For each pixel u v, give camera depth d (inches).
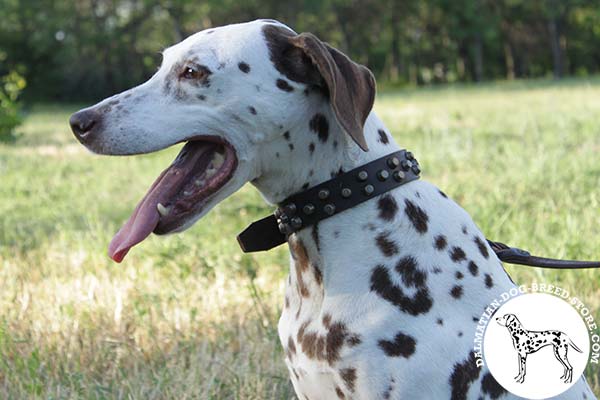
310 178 121.9
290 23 2351.1
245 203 349.1
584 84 1593.3
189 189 122.7
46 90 2107.5
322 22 2571.4
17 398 180.7
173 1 2079.2
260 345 197.2
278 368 186.5
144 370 188.4
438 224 123.3
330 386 119.2
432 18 2549.2
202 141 123.8
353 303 117.9
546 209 303.4
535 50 2696.9
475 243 125.7
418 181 126.1
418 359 113.5
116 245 119.8
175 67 123.8
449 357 114.4
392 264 118.6
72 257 283.3
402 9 2503.7
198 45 123.1
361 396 115.8
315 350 120.0
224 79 120.2
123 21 2212.1
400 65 2677.2
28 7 2032.5
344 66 118.8
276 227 130.3
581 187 339.9
